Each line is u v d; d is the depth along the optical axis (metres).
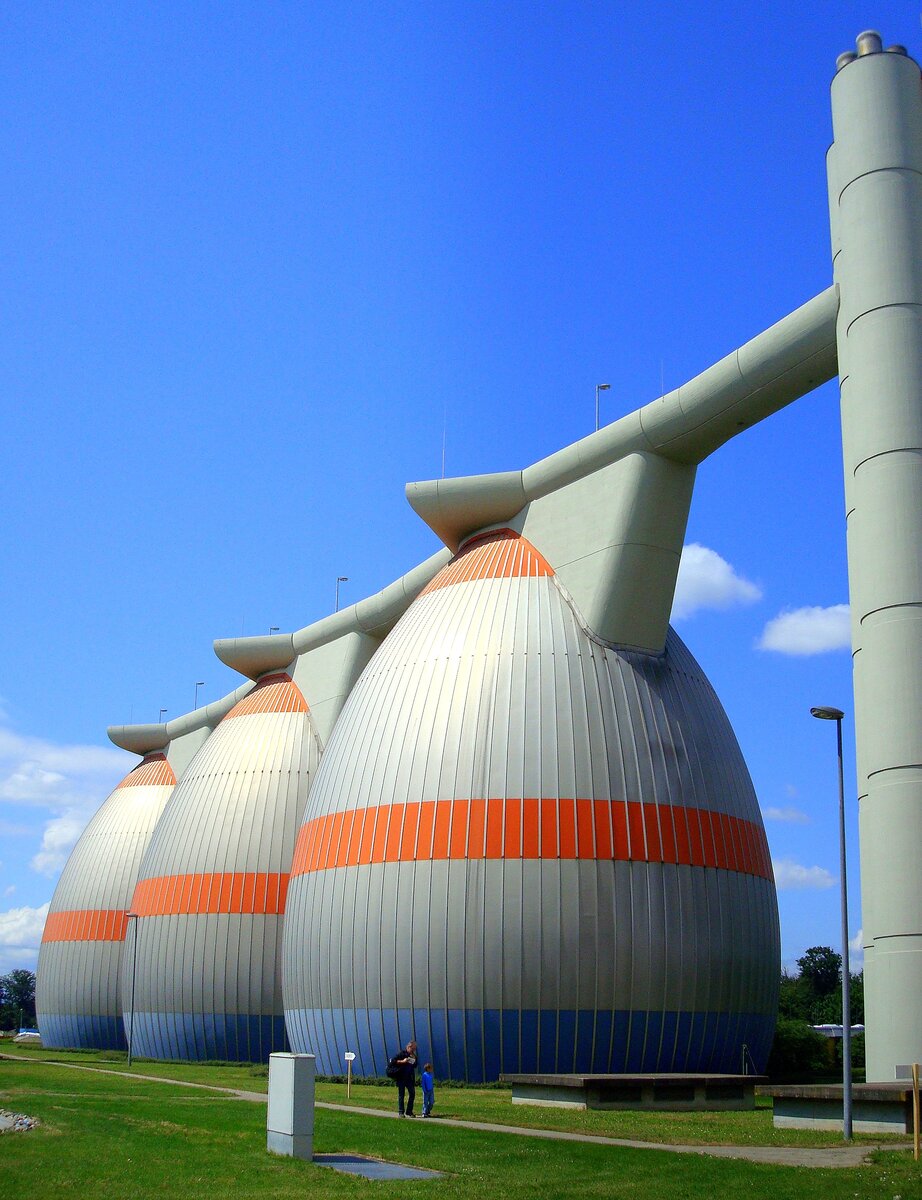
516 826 36.84
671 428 40.31
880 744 29.45
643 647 41.31
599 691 39.22
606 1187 18.83
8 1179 18.20
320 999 39.44
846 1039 23.95
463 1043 36.09
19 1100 28.91
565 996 35.72
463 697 39.31
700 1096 32.25
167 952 55.44
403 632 43.84
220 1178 18.88
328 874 39.84
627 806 37.56
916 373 31.17
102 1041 69.38
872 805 29.52
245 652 63.94
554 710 38.50
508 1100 32.53
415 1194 18.02
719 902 38.19
